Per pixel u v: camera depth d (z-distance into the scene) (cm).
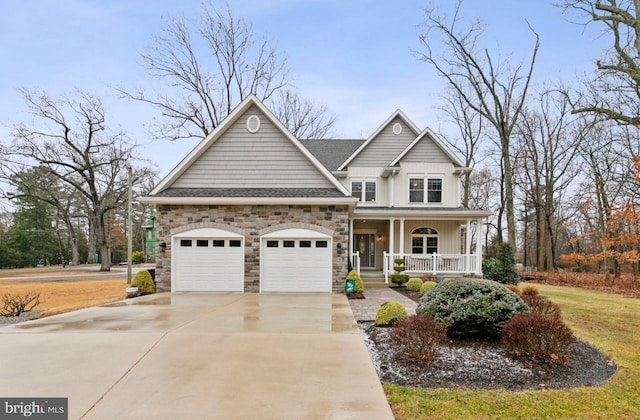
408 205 1786
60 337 631
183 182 1334
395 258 1633
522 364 539
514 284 1596
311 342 607
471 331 668
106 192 3002
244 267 1255
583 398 430
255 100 1338
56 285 1833
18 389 434
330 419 365
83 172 2786
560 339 542
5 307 1108
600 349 629
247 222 1259
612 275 2302
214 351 562
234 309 905
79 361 521
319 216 1262
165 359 528
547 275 2375
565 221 2888
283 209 1262
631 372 521
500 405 408
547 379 490
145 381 454
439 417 379
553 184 2723
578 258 2097
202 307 934
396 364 539
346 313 852
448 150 1775
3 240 3916
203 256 1261
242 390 429
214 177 1339
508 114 1981
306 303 1007
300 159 1344
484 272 1656
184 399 407
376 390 433
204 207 1263
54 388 436
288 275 1256
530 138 2759
